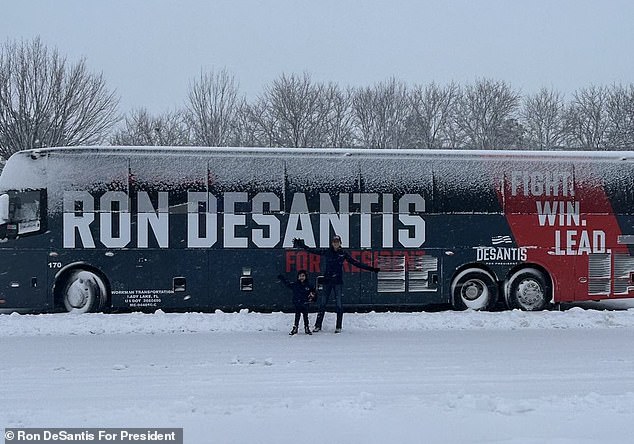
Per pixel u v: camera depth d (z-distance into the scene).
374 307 18.44
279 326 15.23
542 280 17.55
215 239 16.72
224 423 7.90
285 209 16.89
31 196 16.39
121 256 16.50
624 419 7.95
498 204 17.45
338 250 14.91
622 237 17.67
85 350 12.73
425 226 17.22
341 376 10.59
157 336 14.29
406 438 7.32
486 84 49.25
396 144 46.31
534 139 50.81
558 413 8.23
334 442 7.23
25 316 15.46
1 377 10.56
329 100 45.50
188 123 43.06
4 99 33.47
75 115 35.22
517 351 12.70
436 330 15.12
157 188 16.64
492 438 7.28
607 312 16.47
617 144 48.62
